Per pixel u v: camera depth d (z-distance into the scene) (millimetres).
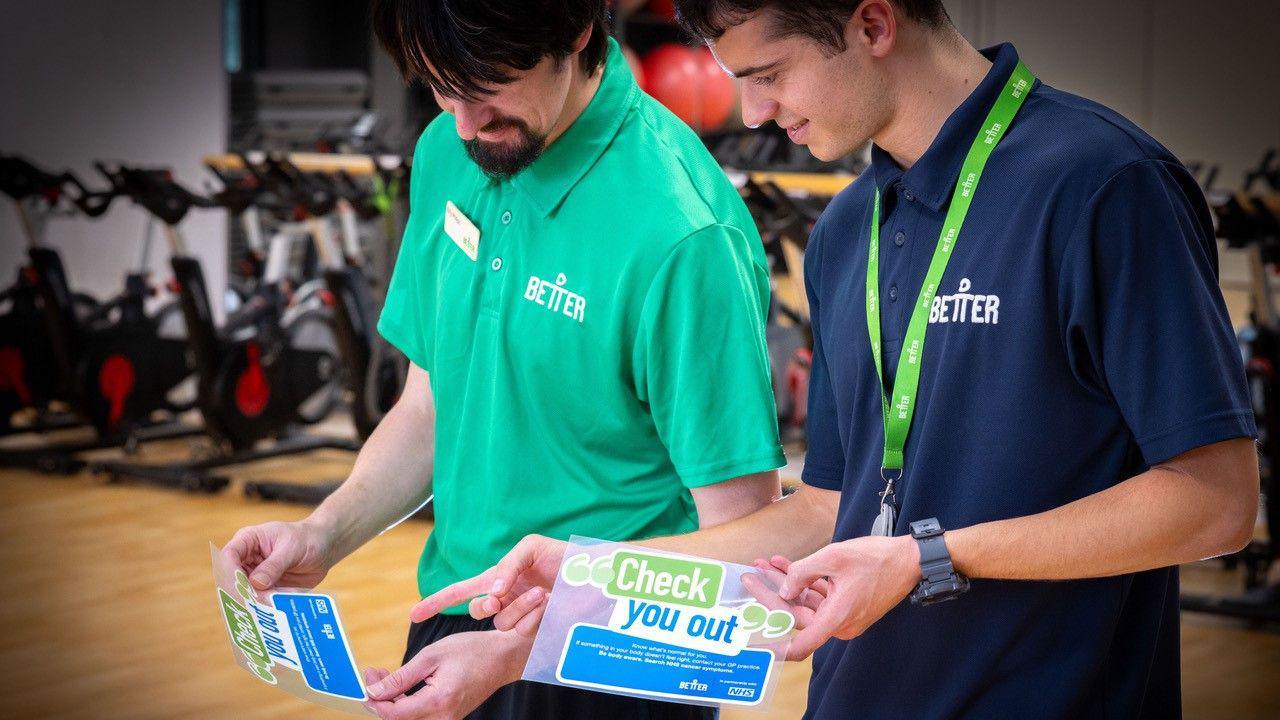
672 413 1284
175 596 4066
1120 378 1037
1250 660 3516
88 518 5035
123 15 7852
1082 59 8156
